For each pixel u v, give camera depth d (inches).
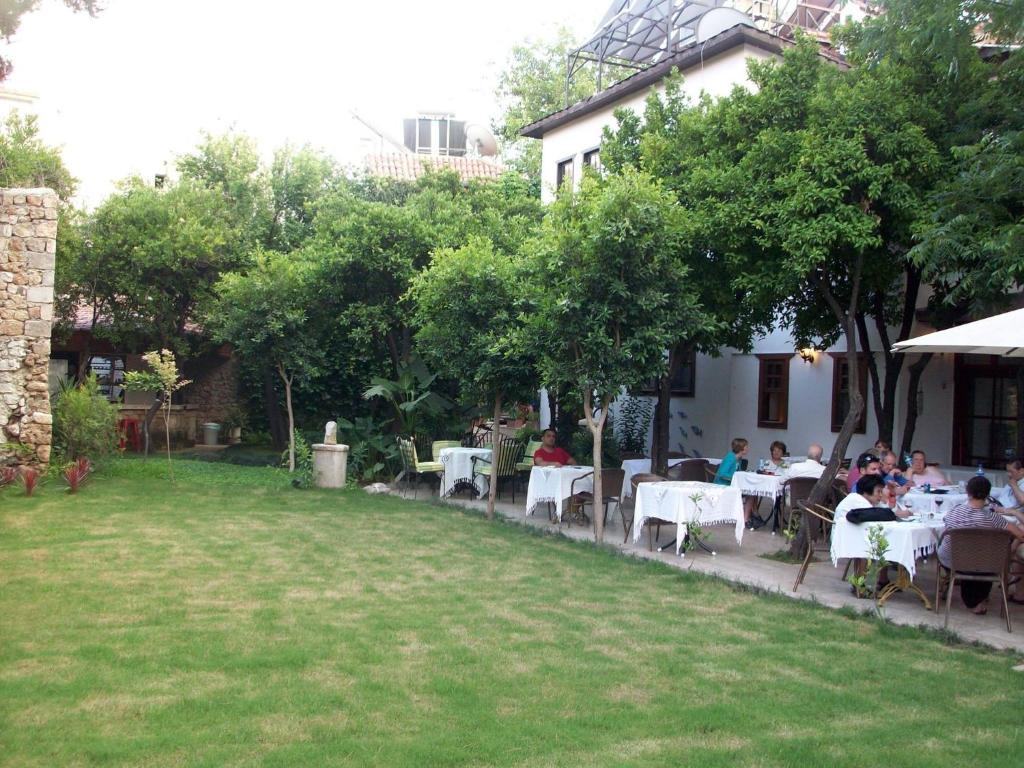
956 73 408.5
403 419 705.6
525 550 410.0
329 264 666.8
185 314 819.4
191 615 274.8
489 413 629.9
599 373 417.1
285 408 928.3
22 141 772.6
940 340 303.1
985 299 386.0
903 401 586.2
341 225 678.5
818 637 273.3
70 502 508.7
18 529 419.8
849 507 337.4
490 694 210.7
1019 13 386.6
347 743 176.9
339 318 684.7
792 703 211.0
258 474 660.7
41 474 581.3
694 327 421.1
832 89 435.8
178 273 784.3
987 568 293.9
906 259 404.8
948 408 571.8
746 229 414.3
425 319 548.4
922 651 261.7
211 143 908.0
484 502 593.3
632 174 414.9
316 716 192.2
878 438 550.9
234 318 659.4
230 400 953.5
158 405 808.9
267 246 877.8
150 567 345.1
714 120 478.6
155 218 772.6
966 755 180.9
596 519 434.9
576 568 371.2
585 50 839.7
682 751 179.2
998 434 550.3
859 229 372.2
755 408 692.1
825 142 397.4
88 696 200.2
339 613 283.0
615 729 190.9
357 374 860.0
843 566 394.6
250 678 216.7
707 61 654.5
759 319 526.3
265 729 183.8
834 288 488.7
